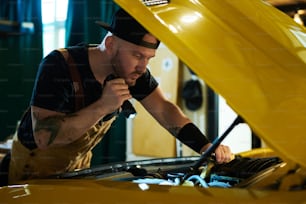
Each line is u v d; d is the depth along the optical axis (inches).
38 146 55.0
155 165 67.1
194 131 68.6
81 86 57.6
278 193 42.4
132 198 42.4
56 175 56.2
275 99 42.6
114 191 43.6
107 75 57.6
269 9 54.6
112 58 55.8
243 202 40.9
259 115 41.3
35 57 136.4
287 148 40.8
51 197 43.6
